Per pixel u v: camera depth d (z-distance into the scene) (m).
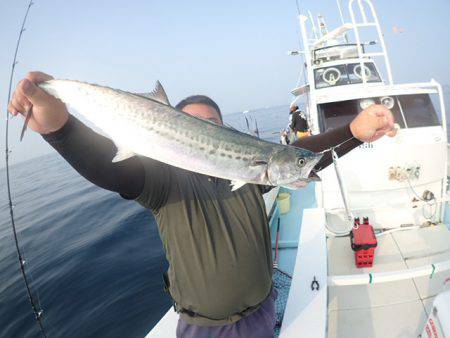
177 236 1.52
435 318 1.77
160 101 1.74
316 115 4.23
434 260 3.47
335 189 4.10
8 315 5.71
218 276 1.50
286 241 4.45
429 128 3.83
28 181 32.41
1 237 11.39
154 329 2.47
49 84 1.54
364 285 3.26
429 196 3.97
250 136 1.86
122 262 6.97
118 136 1.67
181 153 1.66
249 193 1.77
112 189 1.40
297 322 2.20
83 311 5.37
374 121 1.82
